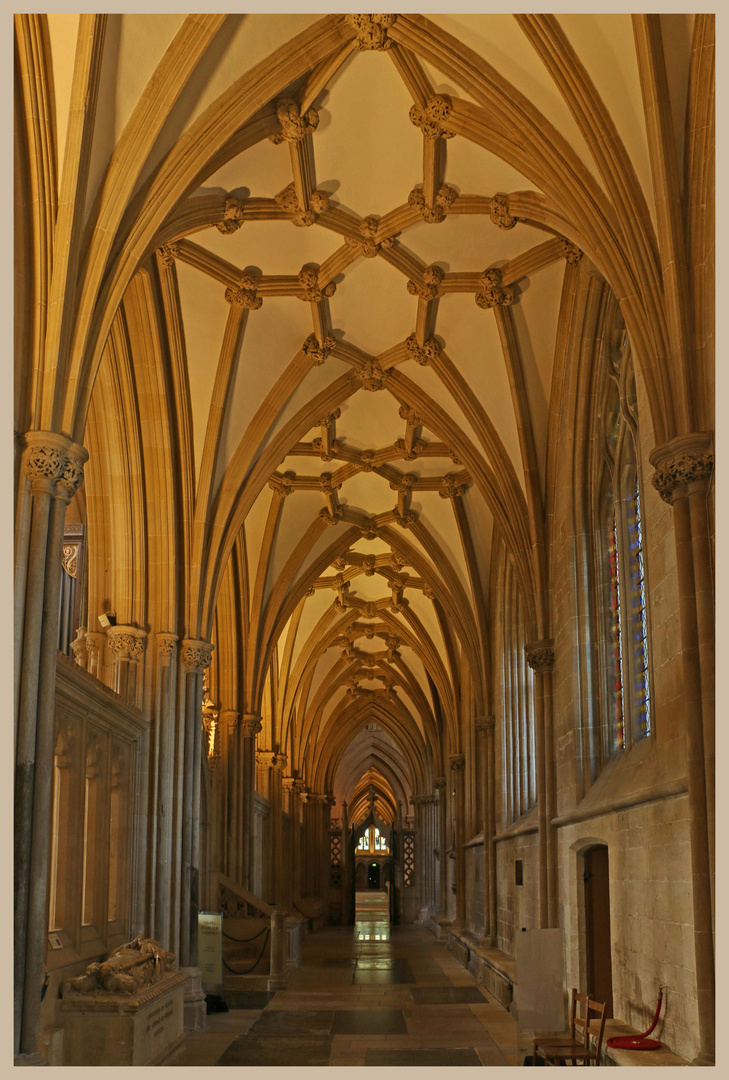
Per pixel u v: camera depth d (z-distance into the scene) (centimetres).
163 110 1059
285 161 1373
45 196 985
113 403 1552
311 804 4250
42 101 973
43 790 898
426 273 1582
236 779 2236
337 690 4153
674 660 959
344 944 3119
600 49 1014
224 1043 1354
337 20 1154
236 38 1104
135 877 1484
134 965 1133
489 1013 1641
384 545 2742
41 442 950
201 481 1677
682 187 950
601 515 1471
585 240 1100
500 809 2300
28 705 896
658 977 1003
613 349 1361
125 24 1009
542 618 1712
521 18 1043
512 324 1644
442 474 2250
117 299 1065
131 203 1087
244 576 2305
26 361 970
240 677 2297
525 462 1736
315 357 1741
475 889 2697
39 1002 862
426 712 3759
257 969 1972
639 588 1268
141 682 1559
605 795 1241
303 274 1588
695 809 835
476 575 2397
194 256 1507
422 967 2411
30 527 939
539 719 1673
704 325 917
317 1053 1280
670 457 909
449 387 1788
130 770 1487
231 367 1666
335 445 2123
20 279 972
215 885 2012
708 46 916
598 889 1412
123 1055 1020
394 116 1325
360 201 1476
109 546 1583
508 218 1398
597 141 1046
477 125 1248
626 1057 903
